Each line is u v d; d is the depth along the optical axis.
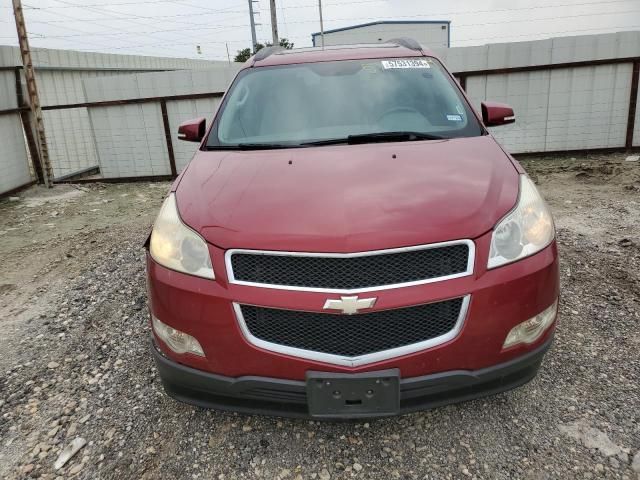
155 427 2.50
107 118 9.44
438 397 2.02
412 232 1.94
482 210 2.06
